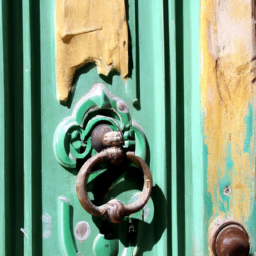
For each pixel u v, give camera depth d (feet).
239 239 3.14
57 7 3.05
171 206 3.23
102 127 3.02
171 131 3.27
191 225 3.26
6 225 2.77
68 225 2.96
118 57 3.19
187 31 3.38
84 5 3.10
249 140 3.30
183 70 3.37
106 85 3.19
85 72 3.13
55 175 2.98
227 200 3.24
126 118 3.16
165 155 3.21
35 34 3.01
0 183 2.77
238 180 3.27
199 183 3.23
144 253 3.18
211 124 3.23
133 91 3.26
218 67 3.27
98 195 3.09
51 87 3.03
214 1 3.29
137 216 3.16
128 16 3.28
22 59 2.95
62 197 2.99
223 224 3.20
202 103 3.23
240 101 3.30
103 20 3.16
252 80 3.33
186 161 3.33
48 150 2.98
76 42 3.08
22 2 2.94
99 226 3.07
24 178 2.86
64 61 3.04
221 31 3.29
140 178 3.21
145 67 3.33
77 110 3.02
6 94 2.83
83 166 2.78
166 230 3.17
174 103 3.27
